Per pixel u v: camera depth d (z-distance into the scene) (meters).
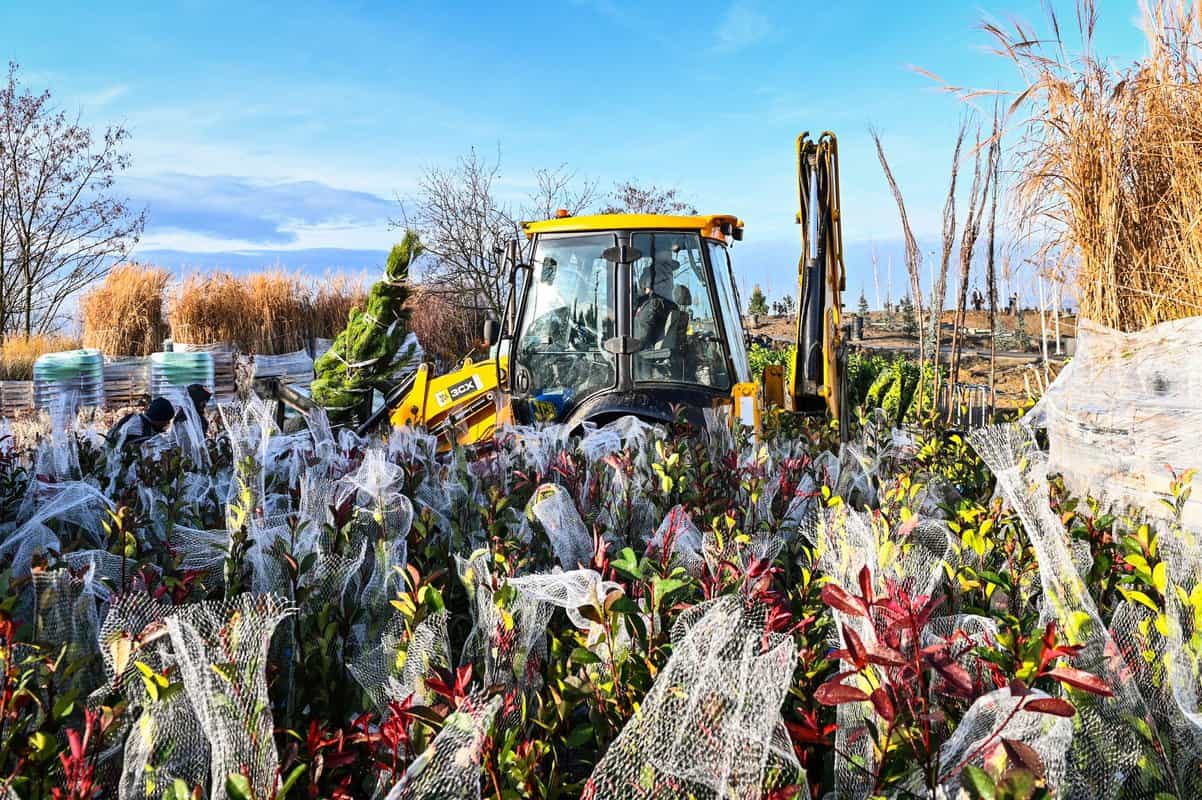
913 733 1.14
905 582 1.59
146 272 16.84
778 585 1.79
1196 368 2.49
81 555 1.85
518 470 2.91
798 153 6.84
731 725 1.07
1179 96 3.47
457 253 20.78
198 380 14.30
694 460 3.10
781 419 6.45
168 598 1.68
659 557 1.89
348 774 1.35
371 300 10.32
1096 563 1.68
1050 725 1.06
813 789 1.28
